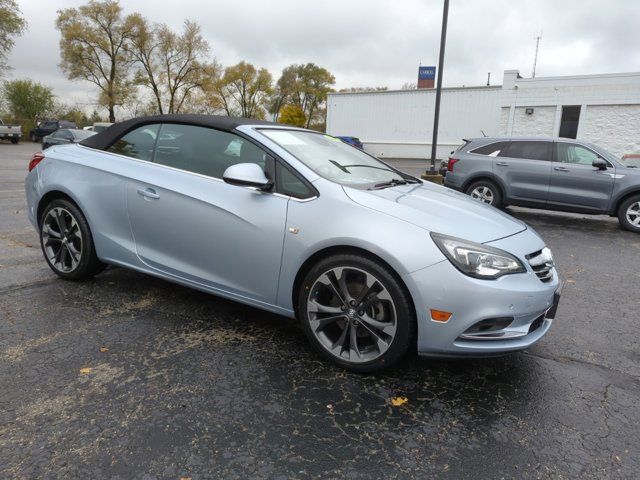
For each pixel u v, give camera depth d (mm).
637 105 20062
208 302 3771
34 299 3684
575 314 3994
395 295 2580
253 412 2383
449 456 2131
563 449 2207
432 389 2670
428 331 2541
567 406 2562
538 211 10406
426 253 2512
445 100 28594
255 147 3150
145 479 1916
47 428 2191
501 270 2535
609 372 2971
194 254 3264
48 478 1894
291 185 2941
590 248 6695
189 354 2939
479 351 2533
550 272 2883
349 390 2615
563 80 21234
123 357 2867
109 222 3660
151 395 2488
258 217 2941
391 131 30500
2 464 1956
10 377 2594
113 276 4281
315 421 2334
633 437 2312
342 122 31875
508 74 22266
